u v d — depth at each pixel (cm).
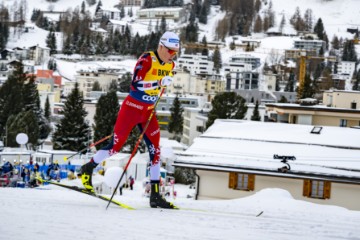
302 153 1836
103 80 14112
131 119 588
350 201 1636
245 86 13700
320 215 630
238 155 1788
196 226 478
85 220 477
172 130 7519
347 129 2289
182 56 17725
